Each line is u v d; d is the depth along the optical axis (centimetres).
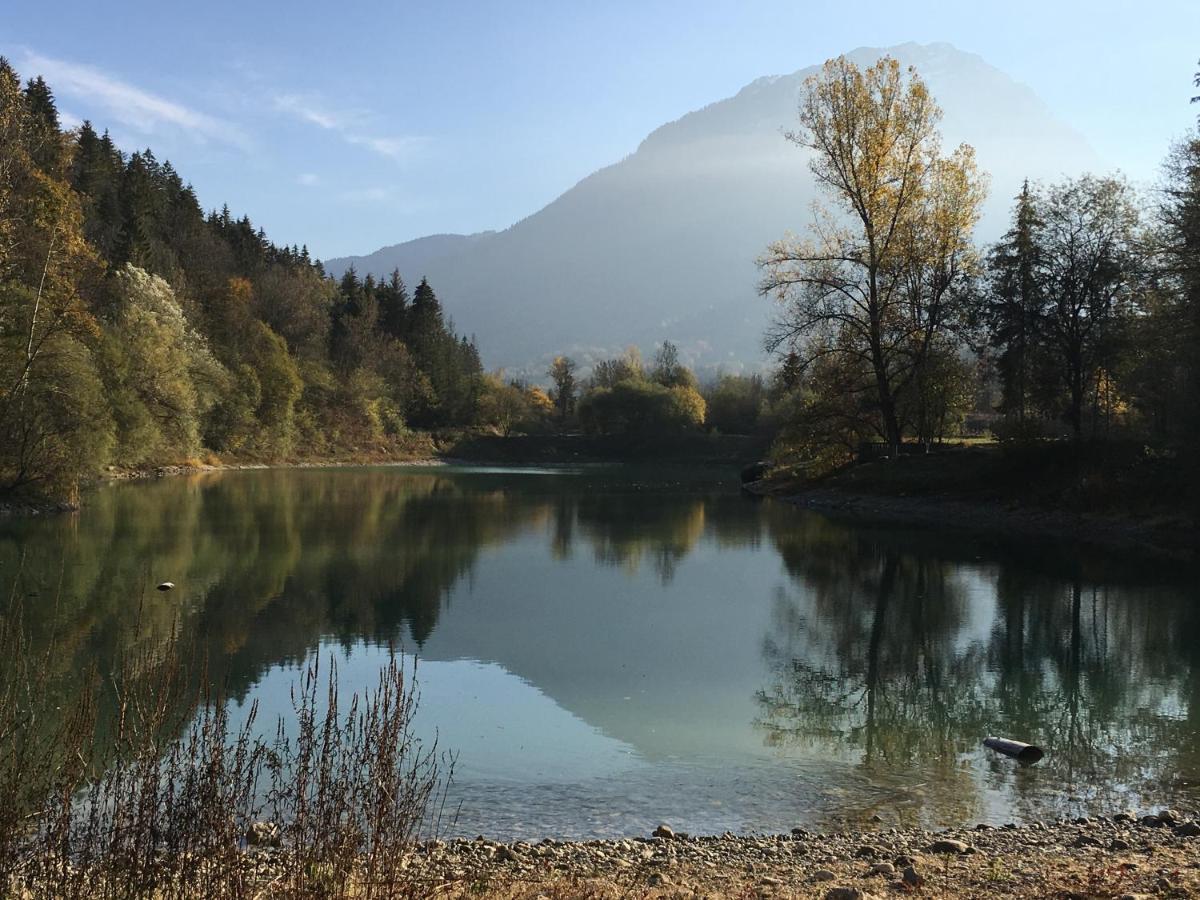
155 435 5400
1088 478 3566
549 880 677
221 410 7625
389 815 550
